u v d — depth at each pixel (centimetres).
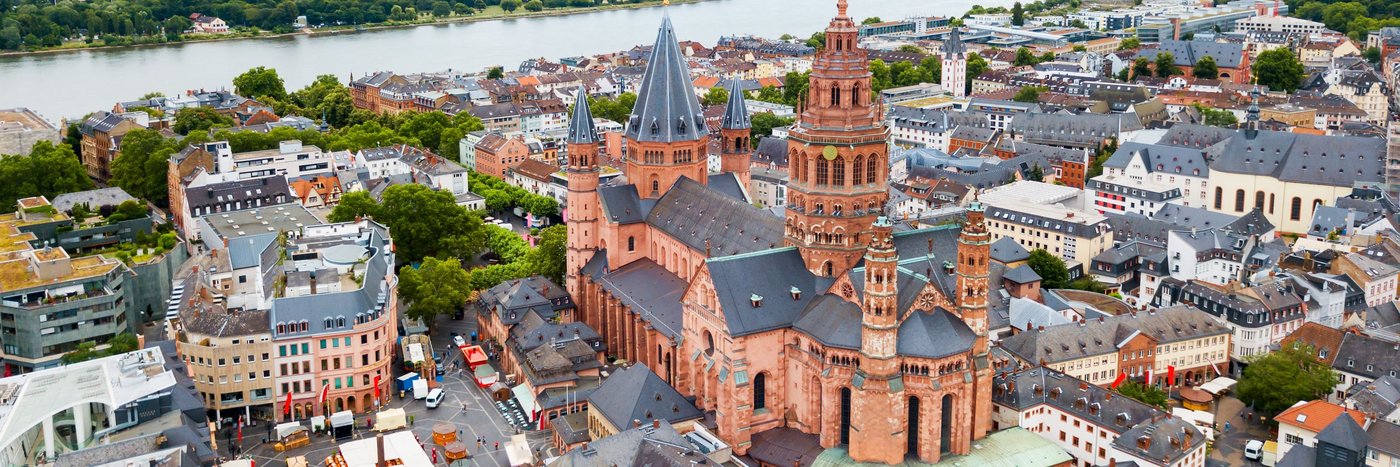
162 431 18850
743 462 19962
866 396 18950
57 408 18838
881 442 19138
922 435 19238
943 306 19600
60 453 18975
